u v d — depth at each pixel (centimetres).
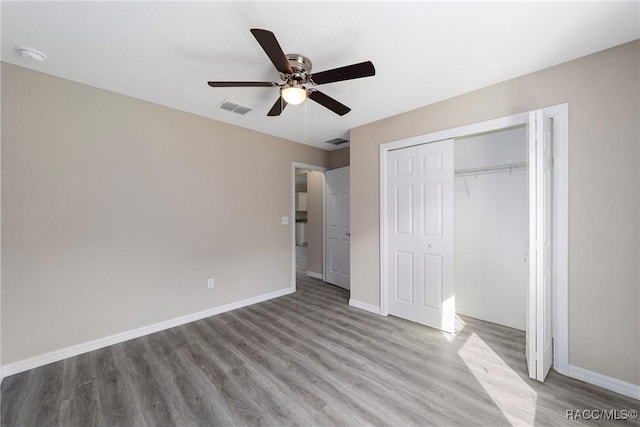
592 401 171
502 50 185
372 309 329
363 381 193
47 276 216
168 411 165
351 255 352
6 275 200
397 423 155
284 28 163
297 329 280
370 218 331
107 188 245
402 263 306
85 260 234
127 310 256
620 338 179
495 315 294
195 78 223
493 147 294
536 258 188
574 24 158
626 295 177
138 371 205
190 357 226
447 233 270
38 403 171
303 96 184
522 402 171
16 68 203
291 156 414
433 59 196
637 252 174
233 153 339
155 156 274
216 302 323
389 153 315
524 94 216
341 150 461
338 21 157
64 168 223
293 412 164
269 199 382
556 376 197
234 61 199
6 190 200
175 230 289
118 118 251
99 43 178
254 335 266
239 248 346
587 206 189
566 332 197
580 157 191
